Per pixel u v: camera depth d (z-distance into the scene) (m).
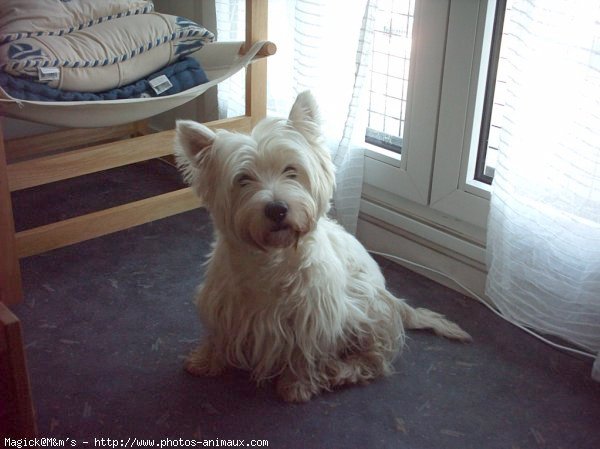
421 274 1.25
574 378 0.98
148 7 1.27
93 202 1.45
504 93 1.06
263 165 0.81
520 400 0.94
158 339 1.05
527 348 1.04
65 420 0.89
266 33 1.30
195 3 1.58
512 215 1.00
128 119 1.18
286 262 0.86
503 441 0.87
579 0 0.86
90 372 0.98
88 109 1.11
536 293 1.04
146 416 0.90
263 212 0.79
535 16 0.91
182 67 1.27
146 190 1.51
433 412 0.91
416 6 1.12
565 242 0.95
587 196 0.91
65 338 1.04
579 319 1.00
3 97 1.04
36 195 1.47
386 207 1.28
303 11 1.19
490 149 1.12
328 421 0.89
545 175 0.95
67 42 1.15
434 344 1.05
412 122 1.18
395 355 1.00
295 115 0.85
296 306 0.88
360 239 1.34
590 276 0.95
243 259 0.87
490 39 1.05
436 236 1.20
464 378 0.98
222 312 0.92
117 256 1.27
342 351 0.98
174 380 0.96
